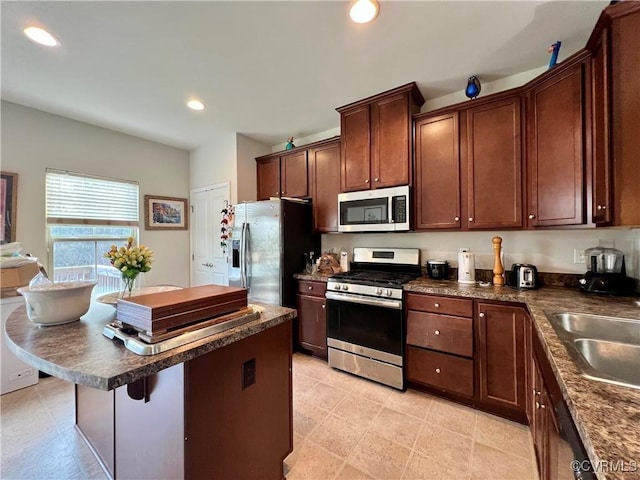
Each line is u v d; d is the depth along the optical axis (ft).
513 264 7.32
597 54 4.71
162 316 3.22
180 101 8.81
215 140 12.39
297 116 9.95
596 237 6.66
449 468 4.99
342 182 9.21
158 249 12.66
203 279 13.15
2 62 6.76
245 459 4.03
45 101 8.75
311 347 9.52
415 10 5.19
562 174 5.69
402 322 7.38
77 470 5.01
